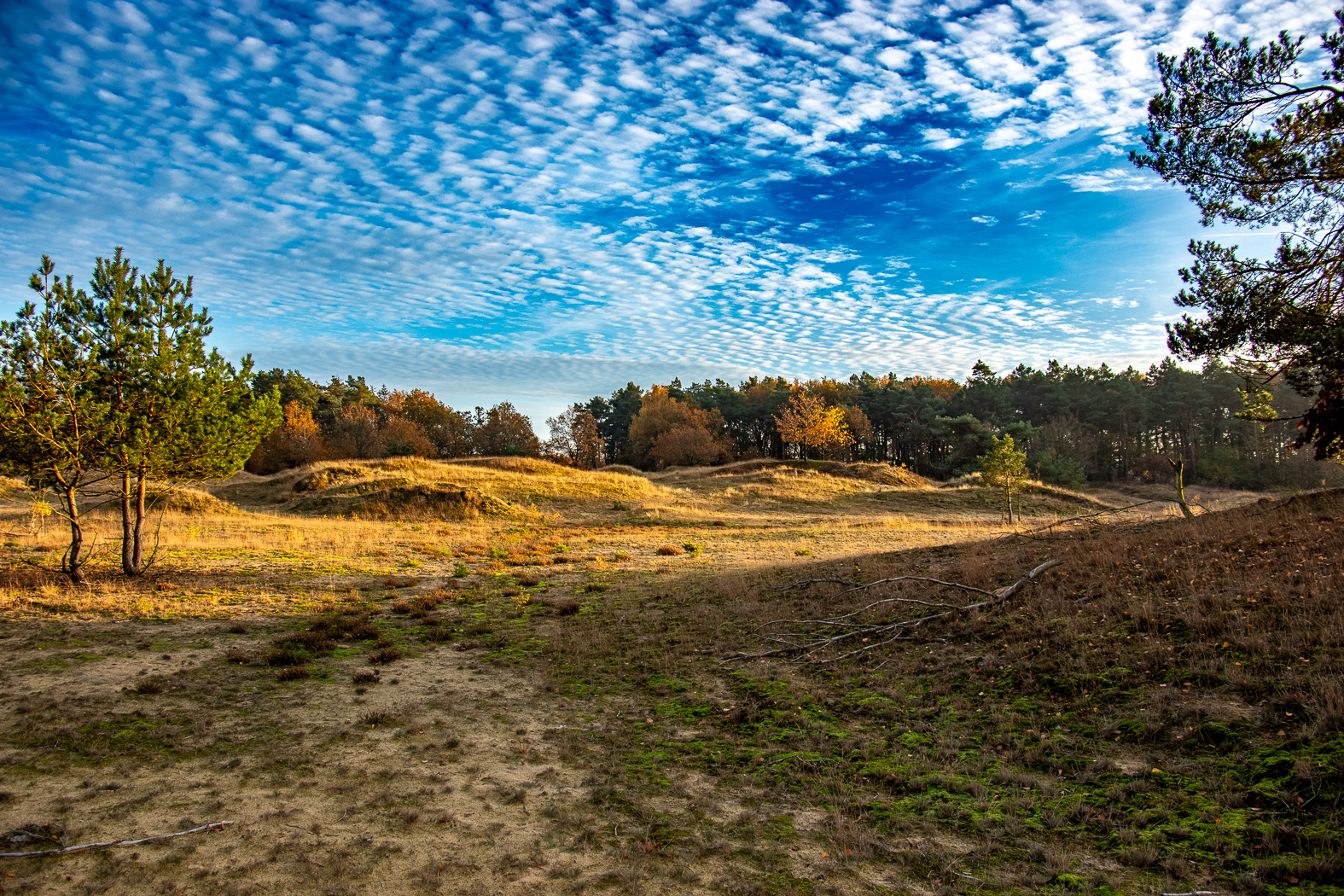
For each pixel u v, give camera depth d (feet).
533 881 13.82
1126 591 28.89
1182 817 14.73
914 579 35.70
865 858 14.51
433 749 21.16
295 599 42.96
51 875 13.46
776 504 135.85
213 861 14.24
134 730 21.26
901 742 20.40
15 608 35.24
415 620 39.60
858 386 355.36
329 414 280.10
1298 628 21.21
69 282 41.55
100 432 41.98
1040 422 274.77
